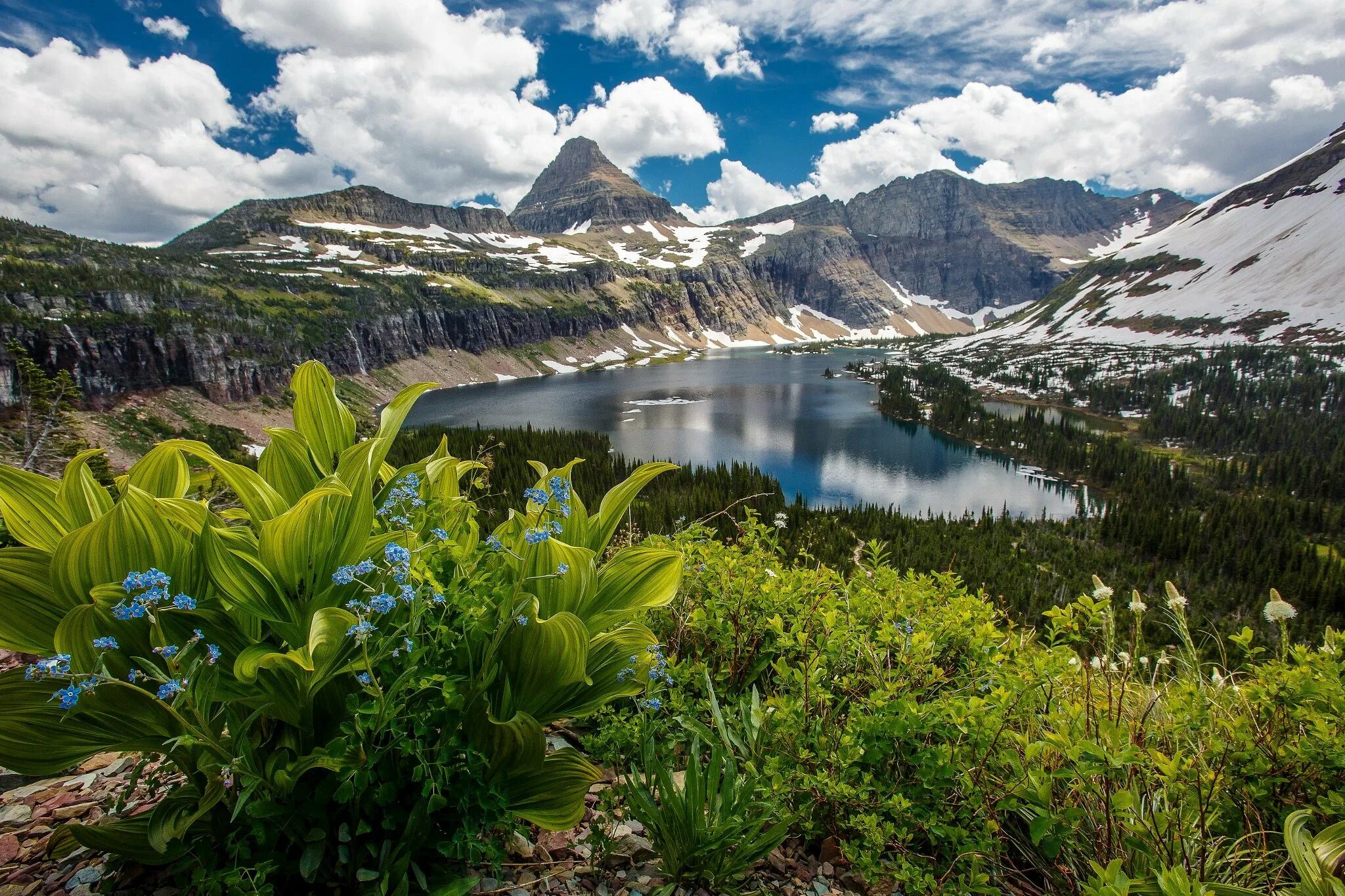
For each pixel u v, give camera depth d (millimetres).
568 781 2447
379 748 2006
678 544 4328
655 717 3123
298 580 2271
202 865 2000
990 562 52438
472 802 2254
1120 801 2186
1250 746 2555
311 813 2066
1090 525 83312
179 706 1971
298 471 2805
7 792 2736
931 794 2738
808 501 92625
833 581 4152
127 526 2121
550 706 2680
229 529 2172
